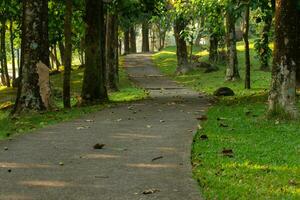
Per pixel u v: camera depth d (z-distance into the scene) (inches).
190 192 254.4
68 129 478.0
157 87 1246.9
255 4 677.3
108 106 723.4
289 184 266.7
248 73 1033.5
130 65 2111.2
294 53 508.1
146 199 244.8
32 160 337.4
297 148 365.4
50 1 920.3
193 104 730.8
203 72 1601.9
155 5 1034.1
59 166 318.7
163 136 423.8
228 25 1207.6
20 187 270.2
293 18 502.0
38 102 669.9
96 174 296.2
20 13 898.1
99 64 812.0
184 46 1652.3
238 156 336.8
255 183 268.1
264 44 1171.3
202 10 953.5
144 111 633.6
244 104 700.0
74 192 259.6
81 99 808.3
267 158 330.3
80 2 882.8
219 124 488.1
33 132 462.0
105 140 410.6
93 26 805.2
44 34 674.8
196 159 329.1
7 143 406.0
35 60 668.1
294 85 510.3
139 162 325.4
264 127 467.2
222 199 239.9
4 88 1689.2
